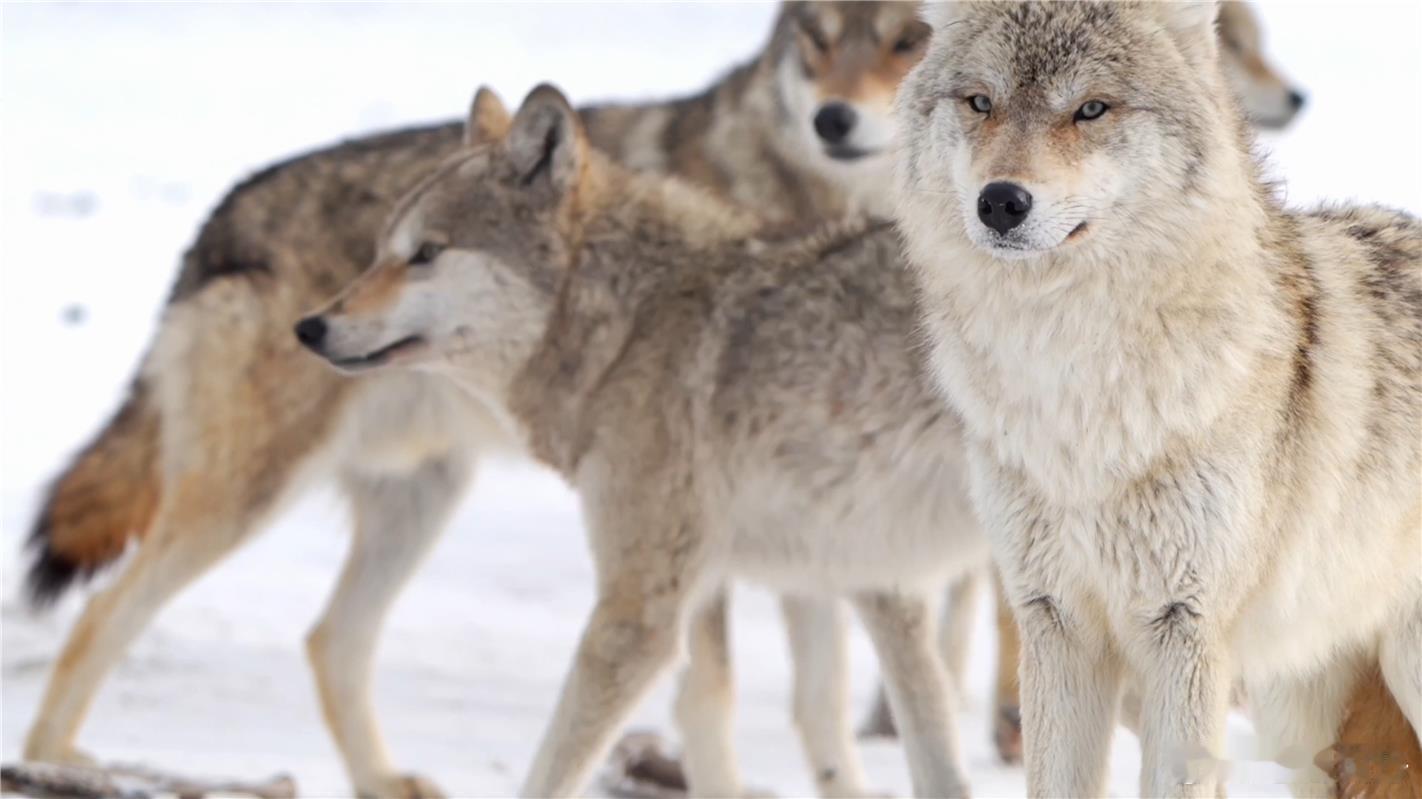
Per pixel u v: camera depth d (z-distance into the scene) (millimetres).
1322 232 8148
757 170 13852
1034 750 7668
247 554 19500
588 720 9836
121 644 12266
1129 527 7332
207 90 72688
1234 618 7410
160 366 13109
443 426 12766
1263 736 8641
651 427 10180
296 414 12711
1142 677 7547
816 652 10867
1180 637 7355
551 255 10781
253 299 12883
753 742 12977
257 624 16250
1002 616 12031
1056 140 7121
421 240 10906
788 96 13562
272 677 14422
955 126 7414
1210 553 7242
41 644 14625
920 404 9727
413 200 11062
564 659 15766
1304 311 7594
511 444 12672
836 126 12945
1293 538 7480
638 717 13984
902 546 10008
